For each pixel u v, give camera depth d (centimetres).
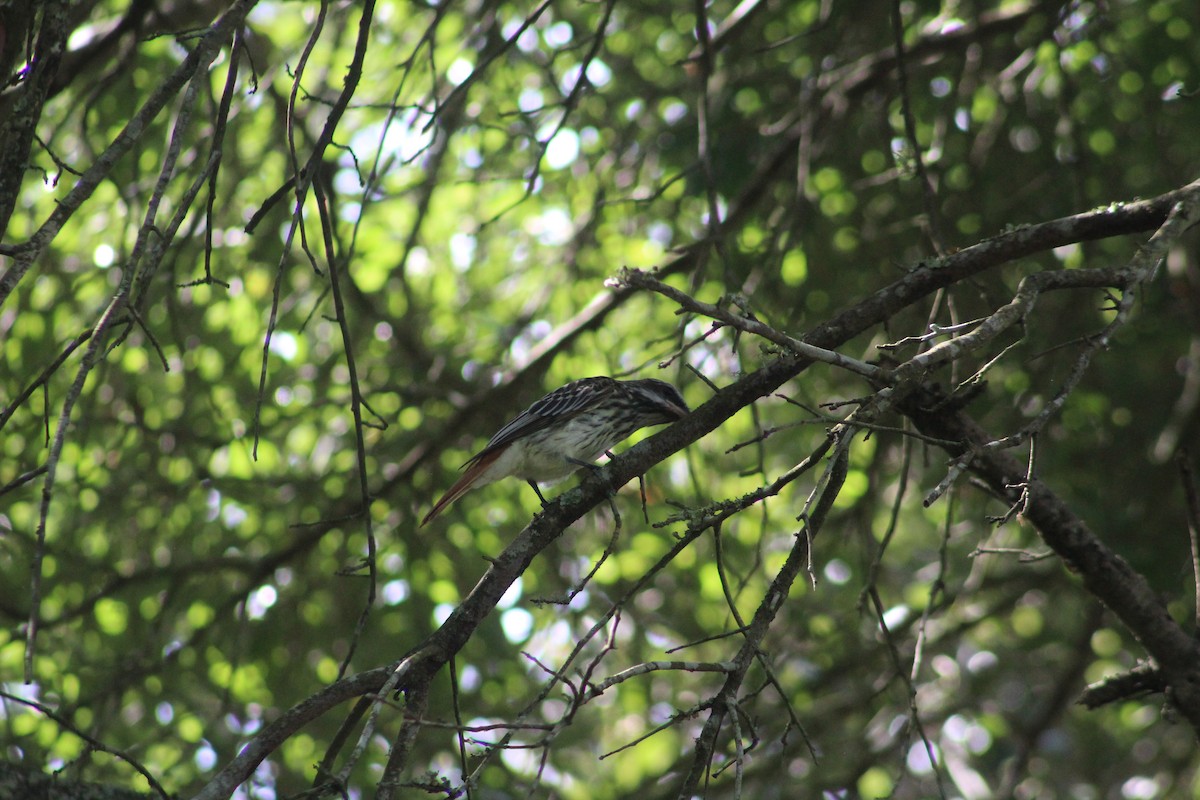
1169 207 719
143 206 1292
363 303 1380
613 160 1370
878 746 1442
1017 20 1295
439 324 1516
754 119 1392
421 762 1282
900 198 1358
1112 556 804
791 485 1442
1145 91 1326
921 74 1375
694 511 652
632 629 1438
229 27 641
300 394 1425
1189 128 1327
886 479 1415
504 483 1434
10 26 679
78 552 1347
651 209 1451
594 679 1460
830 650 1482
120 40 1234
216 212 1321
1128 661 1525
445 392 1377
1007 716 1555
